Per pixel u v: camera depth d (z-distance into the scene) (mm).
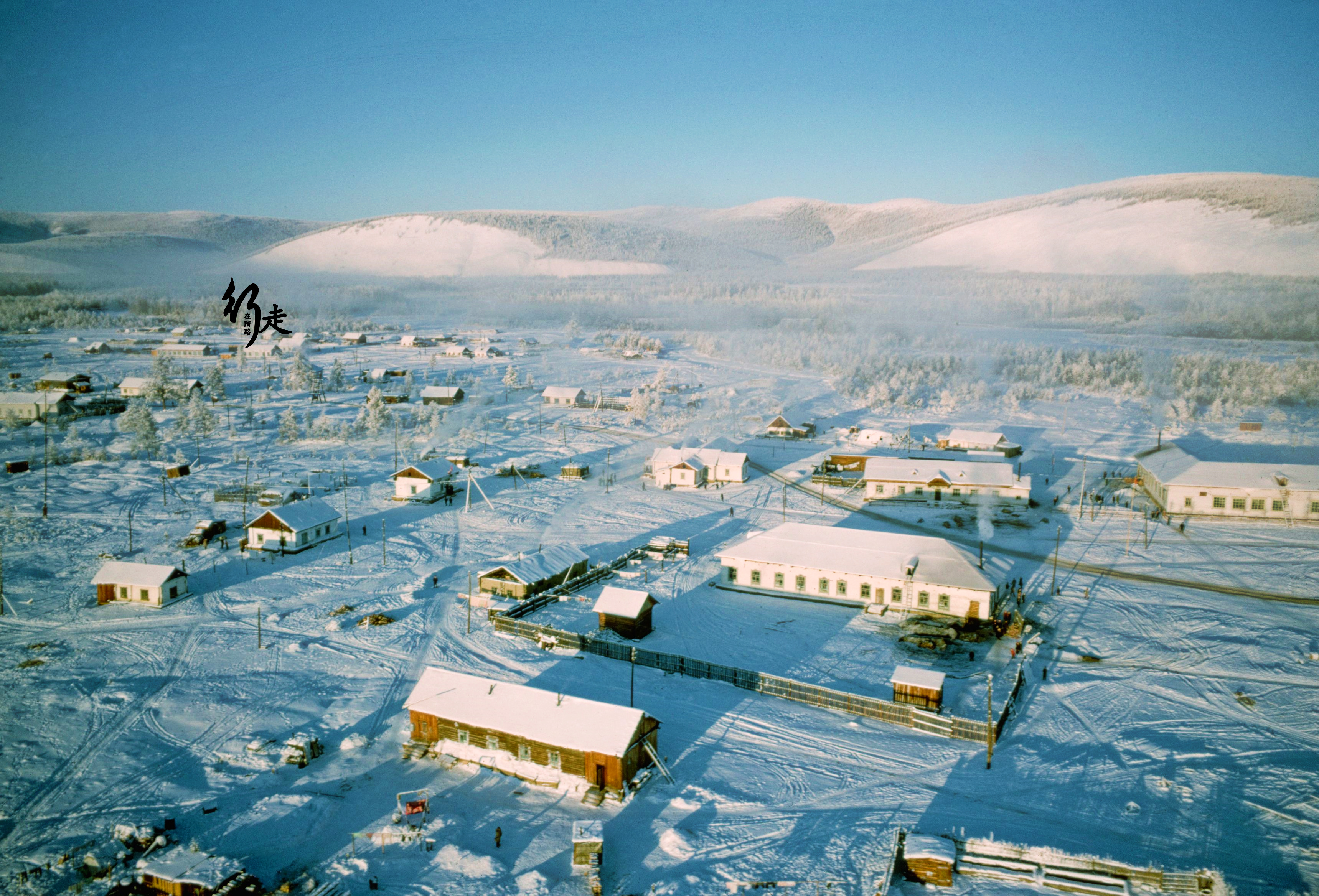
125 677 46531
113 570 58969
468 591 61469
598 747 35719
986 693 45375
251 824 33156
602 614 54125
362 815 34188
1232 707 43312
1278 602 58906
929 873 29859
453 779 37188
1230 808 34000
